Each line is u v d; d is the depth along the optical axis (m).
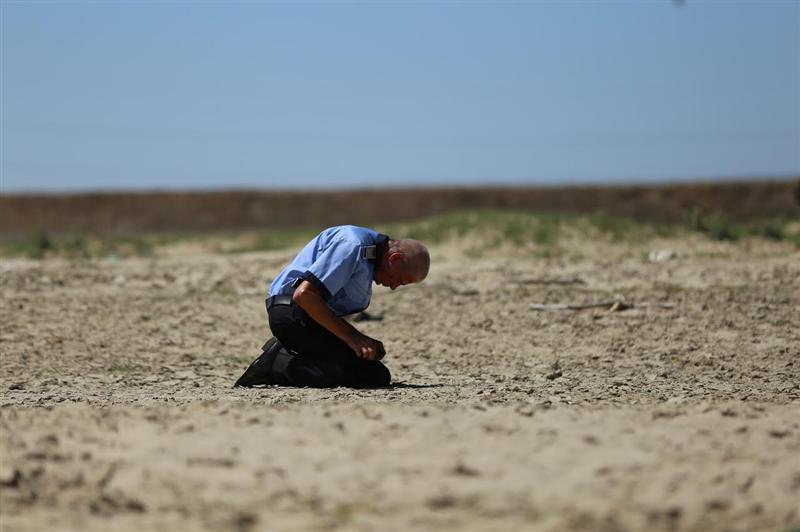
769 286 40.00
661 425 15.95
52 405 20.38
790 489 13.32
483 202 133.12
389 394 21.44
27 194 134.75
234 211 130.75
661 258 48.47
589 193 131.00
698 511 12.55
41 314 35.75
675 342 32.03
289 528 11.99
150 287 41.94
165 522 12.20
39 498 13.01
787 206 118.19
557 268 46.16
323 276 21.88
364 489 13.16
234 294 40.06
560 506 12.60
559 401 20.08
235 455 14.46
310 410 17.27
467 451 14.48
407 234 55.59
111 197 134.75
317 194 136.12
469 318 35.72
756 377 27.25
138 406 19.67
